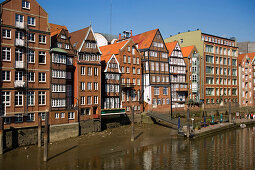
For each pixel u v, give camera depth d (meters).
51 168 27.16
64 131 38.44
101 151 33.47
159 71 58.09
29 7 35.94
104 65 48.56
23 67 34.78
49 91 37.44
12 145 33.41
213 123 53.72
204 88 69.50
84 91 42.75
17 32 34.72
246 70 86.50
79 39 44.84
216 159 31.69
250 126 57.47
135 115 52.44
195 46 67.56
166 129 48.28
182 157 32.19
